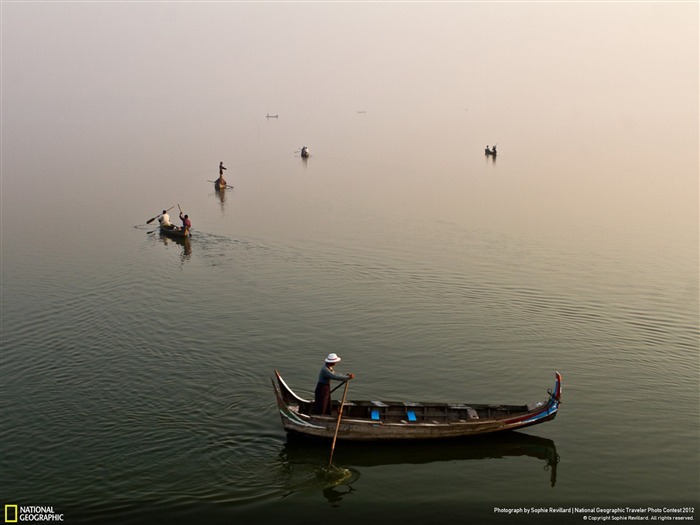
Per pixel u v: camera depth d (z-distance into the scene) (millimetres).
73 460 20547
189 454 20922
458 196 71438
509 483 19828
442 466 20719
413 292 37719
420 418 22516
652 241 50531
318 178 85125
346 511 18422
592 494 19312
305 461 20688
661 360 28422
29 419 23000
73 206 65562
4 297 36844
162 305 35500
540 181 81875
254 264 44031
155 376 26547
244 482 19641
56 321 32969
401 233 53031
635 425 23062
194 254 46688
